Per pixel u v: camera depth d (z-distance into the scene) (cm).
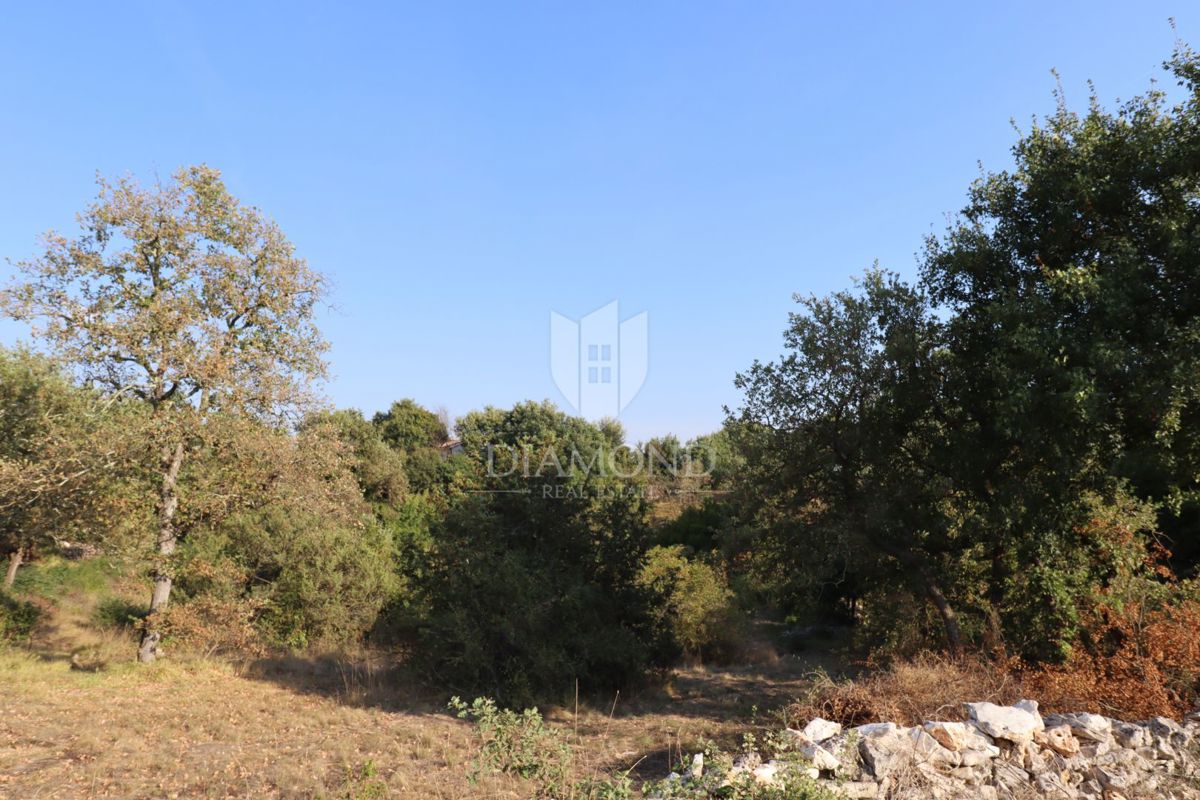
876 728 606
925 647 1164
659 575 1495
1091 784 608
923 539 1132
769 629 2212
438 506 1468
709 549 2480
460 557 1291
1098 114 1013
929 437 1130
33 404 1377
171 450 1426
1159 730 671
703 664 1733
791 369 1142
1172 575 1048
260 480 1464
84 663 1388
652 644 1363
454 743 923
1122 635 936
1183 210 908
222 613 1427
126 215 1384
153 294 1434
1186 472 990
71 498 1252
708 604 1744
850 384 1110
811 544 1125
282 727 1014
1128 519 1110
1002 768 599
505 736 660
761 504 1191
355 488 1580
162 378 1403
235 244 1488
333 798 695
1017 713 635
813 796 491
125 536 1340
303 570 1697
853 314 1109
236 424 1391
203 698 1190
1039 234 1040
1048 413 914
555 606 1245
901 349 1061
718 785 518
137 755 841
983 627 1134
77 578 2022
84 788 724
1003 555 1145
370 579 1756
